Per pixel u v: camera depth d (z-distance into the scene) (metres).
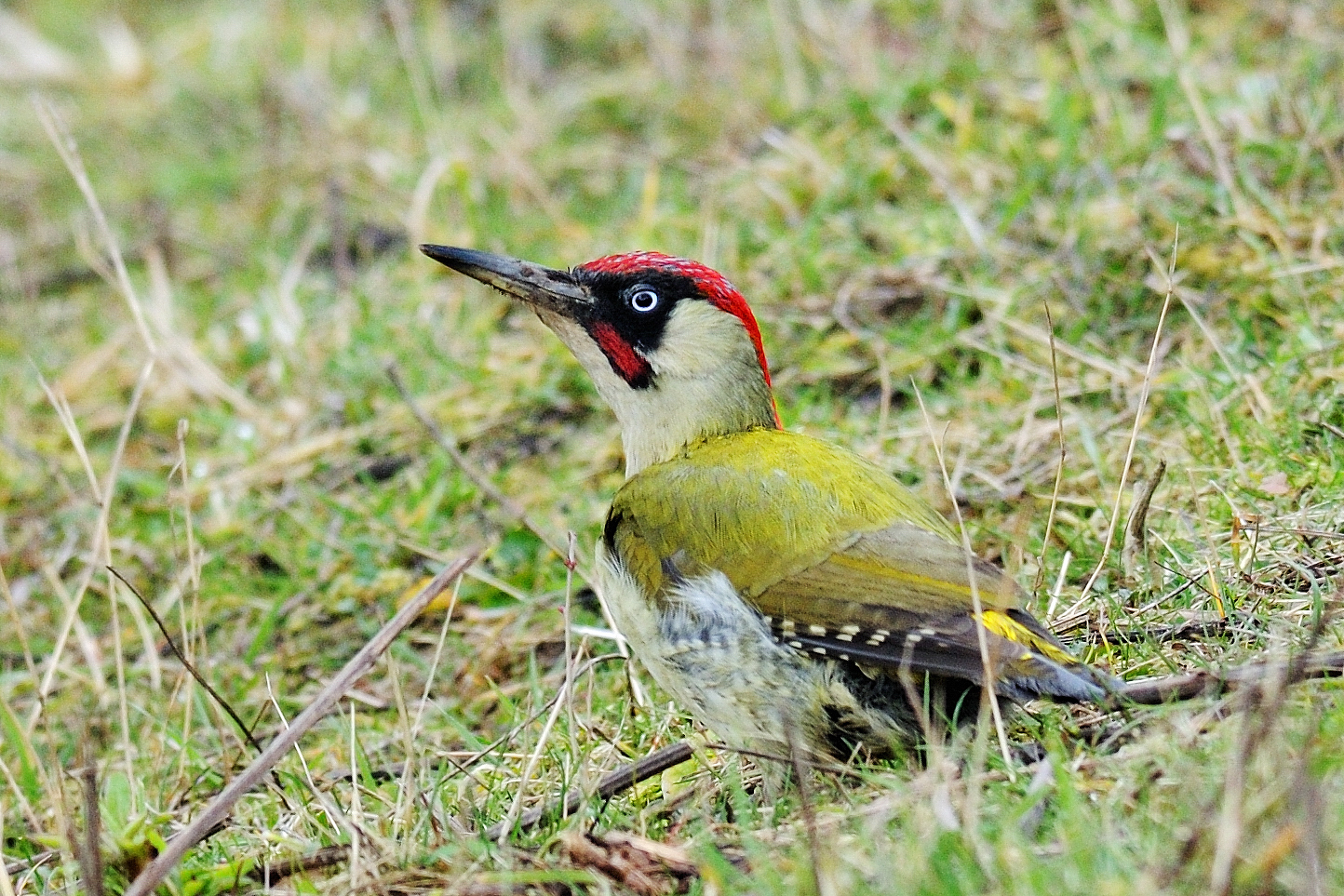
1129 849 6.09
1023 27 15.34
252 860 7.57
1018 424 11.01
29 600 12.17
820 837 6.50
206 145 18.03
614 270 9.02
